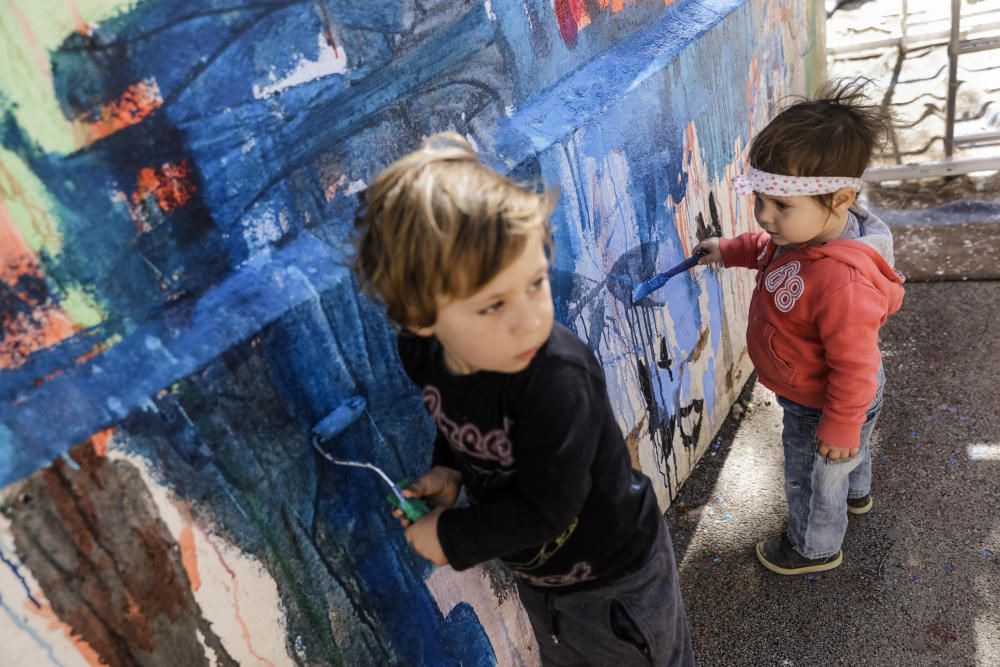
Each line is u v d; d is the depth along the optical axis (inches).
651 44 80.7
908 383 109.7
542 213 38.9
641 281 81.1
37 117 36.6
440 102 56.7
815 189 64.7
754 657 80.1
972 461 96.4
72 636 39.1
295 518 48.5
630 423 83.5
